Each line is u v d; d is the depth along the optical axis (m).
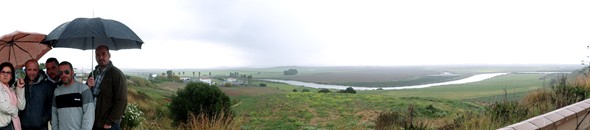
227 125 8.85
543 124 3.38
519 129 3.14
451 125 9.30
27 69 4.38
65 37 4.38
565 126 3.80
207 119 8.71
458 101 39.47
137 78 71.31
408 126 9.59
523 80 176.12
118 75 4.55
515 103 9.08
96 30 4.45
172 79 106.38
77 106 4.31
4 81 4.23
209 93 22.75
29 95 4.38
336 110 36.59
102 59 4.53
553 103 9.04
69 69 4.32
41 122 4.38
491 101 9.70
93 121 4.38
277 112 36.75
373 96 45.81
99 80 4.57
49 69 4.52
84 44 5.42
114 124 4.66
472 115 8.88
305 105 40.03
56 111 4.43
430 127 9.73
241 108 40.84
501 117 7.73
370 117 30.92
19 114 4.40
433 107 31.16
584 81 11.41
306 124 29.89
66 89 4.34
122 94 4.55
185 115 22.16
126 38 4.62
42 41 5.00
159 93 57.44
